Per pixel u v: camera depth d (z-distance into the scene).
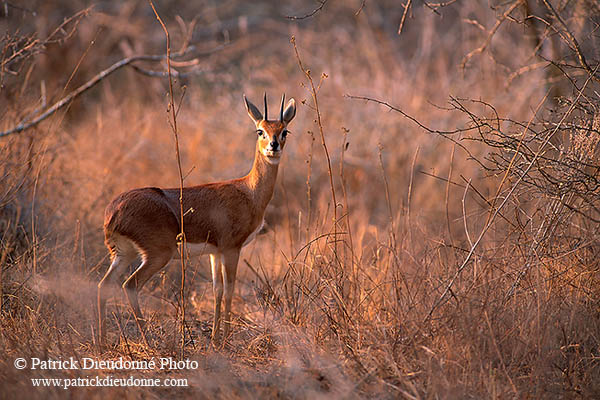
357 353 8.98
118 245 10.01
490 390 7.96
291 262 10.80
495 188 15.96
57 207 13.43
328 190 18.34
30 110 14.07
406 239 12.06
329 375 8.51
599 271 10.03
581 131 10.09
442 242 10.95
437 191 17.98
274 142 10.68
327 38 26.95
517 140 10.23
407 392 8.16
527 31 14.78
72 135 17.86
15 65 14.91
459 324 8.83
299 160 19.12
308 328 9.89
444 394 7.95
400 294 10.07
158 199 10.11
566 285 9.84
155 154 18.14
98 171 16.27
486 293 9.35
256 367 9.28
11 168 12.22
